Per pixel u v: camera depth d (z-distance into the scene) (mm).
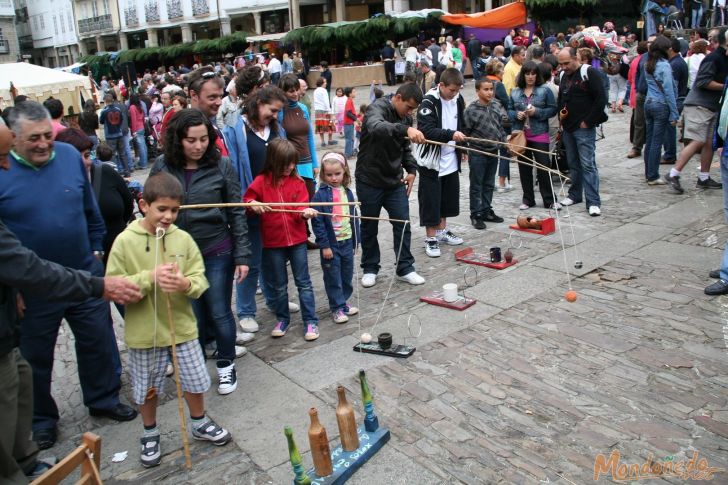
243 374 4309
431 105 6098
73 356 4949
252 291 4941
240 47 38281
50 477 2420
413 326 4852
